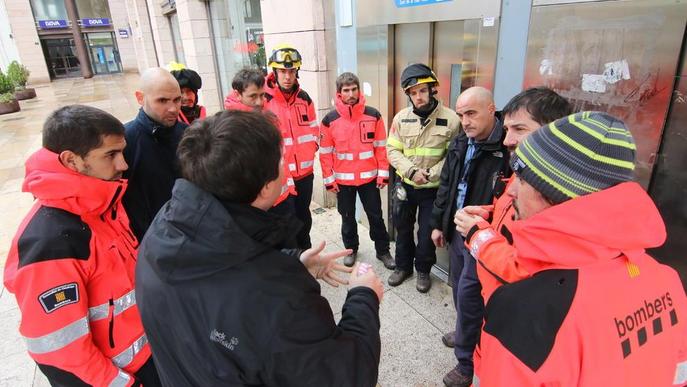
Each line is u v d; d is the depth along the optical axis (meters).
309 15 3.96
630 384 0.78
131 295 1.42
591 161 0.76
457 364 2.26
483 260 1.14
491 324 0.86
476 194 2.09
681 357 0.88
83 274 1.26
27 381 2.36
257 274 0.82
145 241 0.91
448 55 2.77
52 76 28.61
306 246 3.48
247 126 0.84
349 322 1.00
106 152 1.31
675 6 1.54
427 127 2.60
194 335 0.84
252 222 0.84
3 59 24.61
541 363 0.75
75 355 1.21
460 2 2.40
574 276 0.78
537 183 0.82
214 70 8.34
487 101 1.92
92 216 1.35
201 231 0.81
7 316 2.93
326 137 3.16
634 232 0.75
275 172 0.88
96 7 28.94
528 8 2.03
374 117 3.08
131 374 1.42
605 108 1.83
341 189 3.24
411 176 2.64
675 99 1.62
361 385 0.90
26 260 1.16
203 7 7.88
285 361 0.81
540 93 1.47
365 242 3.76
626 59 1.71
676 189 1.70
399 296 2.94
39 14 26.97
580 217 0.75
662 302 0.83
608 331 0.75
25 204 5.14
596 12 1.76
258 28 6.41
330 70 4.12
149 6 11.39
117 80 24.06
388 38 3.16
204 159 0.82
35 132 9.79
